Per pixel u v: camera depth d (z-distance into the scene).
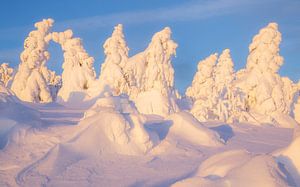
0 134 12.80
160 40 36.09
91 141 12.41
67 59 41.62
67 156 11.39
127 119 13.75
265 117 32.62
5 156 11.44
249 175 7.12
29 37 41.19
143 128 13.72
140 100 29.17
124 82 39.56
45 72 41.31
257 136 21.91
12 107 14.52
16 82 40.00
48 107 31.80
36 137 12.85
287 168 8.23
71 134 12.91
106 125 13.11
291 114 40.09
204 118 27.80
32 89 39.00
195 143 15.62
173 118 17.14
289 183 7.08
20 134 12.77
